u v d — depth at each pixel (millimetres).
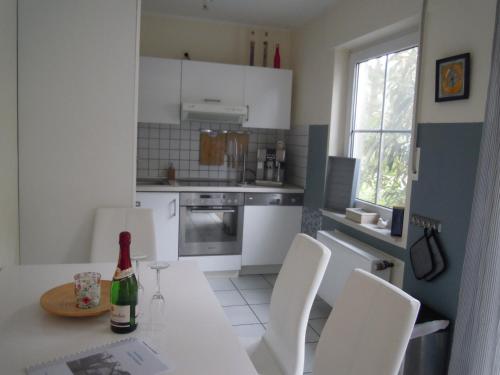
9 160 2377
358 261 2783
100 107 2609
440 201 2289
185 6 3795
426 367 2148
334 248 3150
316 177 3869
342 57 3574
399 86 2930
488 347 1797
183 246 3893
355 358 1243
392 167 2982
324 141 3717
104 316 1437
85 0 2518
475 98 2074
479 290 1837
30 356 1173
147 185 3846
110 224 2338
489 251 1792
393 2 2742
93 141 2623
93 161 2637
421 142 2455
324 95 3725
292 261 1856
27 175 2545
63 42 2512
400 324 1124
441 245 2275
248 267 4230
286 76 4207
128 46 2607
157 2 3711
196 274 1868
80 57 2545
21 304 1505
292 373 1651
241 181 4512
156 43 4109
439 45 2322
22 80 2477
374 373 1145
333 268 3145
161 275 1835
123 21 2586
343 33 3387
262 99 4160
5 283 1700
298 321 1650
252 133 4516
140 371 1116
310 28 4004
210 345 1274
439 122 2314
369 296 1288
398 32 2926
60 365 1128
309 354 2727
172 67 3906
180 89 3947
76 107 2574
